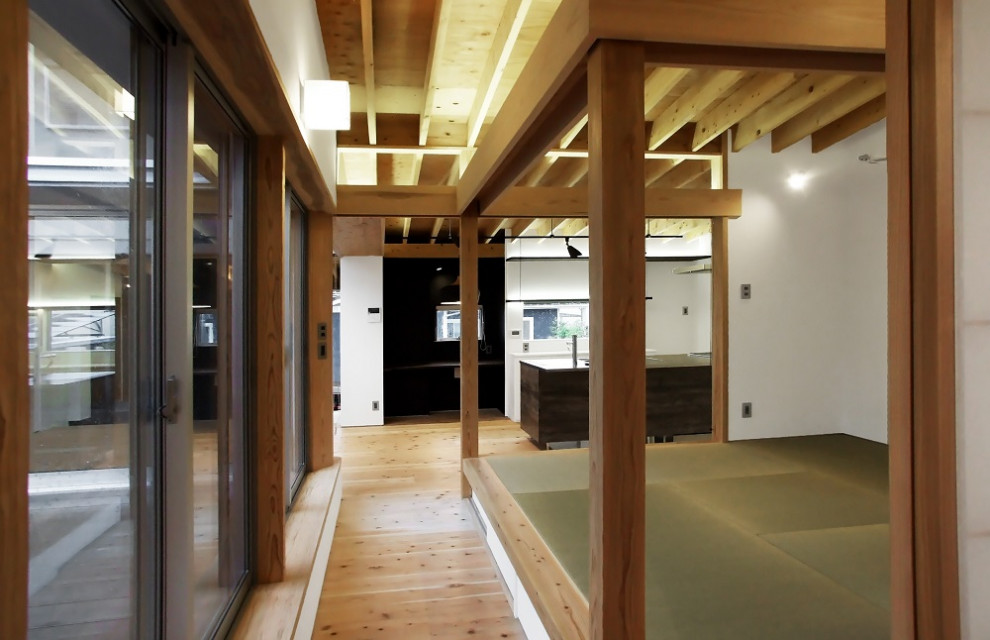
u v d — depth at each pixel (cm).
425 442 678
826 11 185
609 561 175
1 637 67
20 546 69
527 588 250
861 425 534
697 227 912
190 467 161
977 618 94
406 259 973
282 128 244
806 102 428
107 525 132
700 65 194
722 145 525
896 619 99
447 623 282
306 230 463
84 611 123
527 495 369
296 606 228
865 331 529
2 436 66
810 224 540
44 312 107
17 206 68
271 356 252
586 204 486
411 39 361
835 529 308
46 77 107
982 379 95
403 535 394
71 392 116
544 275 1003
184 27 157
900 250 98
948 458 93
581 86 218
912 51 97
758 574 254
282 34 213
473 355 473
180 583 160
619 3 172
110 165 132
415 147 488
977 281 95
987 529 95
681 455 470
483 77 395
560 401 617
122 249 138
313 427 456
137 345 147
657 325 1075
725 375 525
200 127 199
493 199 406
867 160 467
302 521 329
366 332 788
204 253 203
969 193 94
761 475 411
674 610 224
